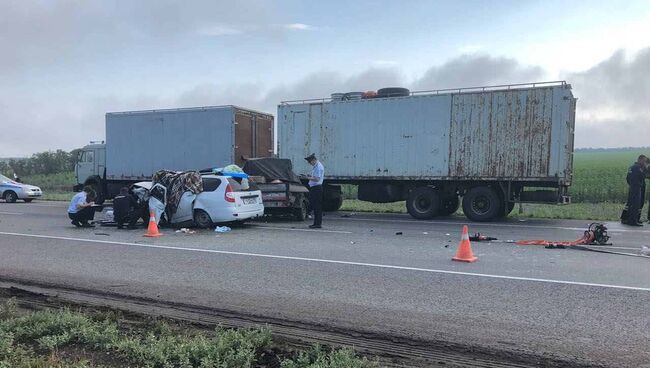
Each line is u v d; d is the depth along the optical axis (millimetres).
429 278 7496
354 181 18312
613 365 4324
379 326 5359
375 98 17438
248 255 9508
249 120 20062
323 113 18312
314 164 14023
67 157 54281
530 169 15258
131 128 21188
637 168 14875
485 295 6520
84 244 10953
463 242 8938
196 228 13633
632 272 7895
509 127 15492
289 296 6555
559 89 14789
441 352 4625
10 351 4195
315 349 4344
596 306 6004
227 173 14133
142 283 7316
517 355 4547
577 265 8477
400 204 22906
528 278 7461
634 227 14453
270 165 16203
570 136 15133
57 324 4801
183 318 5613
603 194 28688
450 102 16281
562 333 5102
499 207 15969
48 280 7520
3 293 6660
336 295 6586
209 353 4160
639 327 5258
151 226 12305
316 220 14070
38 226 14562
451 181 16609
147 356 4141
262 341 4504
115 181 21953
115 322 5246
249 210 13859
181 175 13758
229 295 6629
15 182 27609
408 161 16953
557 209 20719
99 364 4082
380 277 7590
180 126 20109
